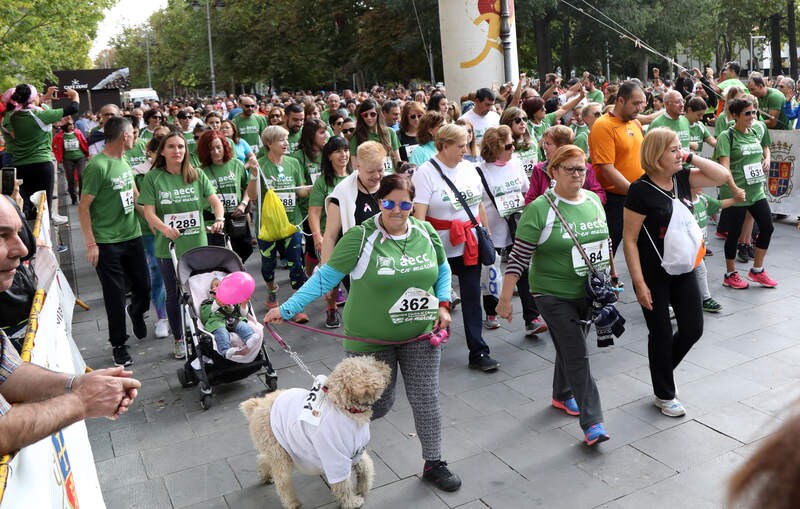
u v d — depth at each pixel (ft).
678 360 16.02
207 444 15.69
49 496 7.09
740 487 2.52
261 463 13.83
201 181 21.13
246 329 17.94
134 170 23.32
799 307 22.39
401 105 36.94
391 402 13.66
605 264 14.76
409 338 13.29
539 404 16.88
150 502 13.52
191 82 210.38
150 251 22.81
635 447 14.62
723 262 27.78
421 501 13.11
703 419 15.64
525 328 21.97
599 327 14.52
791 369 17.95
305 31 164.14
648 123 29.60
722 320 21.67
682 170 15.19
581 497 13.01
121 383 7.26
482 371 18.93
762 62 155.74
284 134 24.98
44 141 33.22
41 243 13.89
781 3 151.43
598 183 22.33
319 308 25.21
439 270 13.85
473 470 14.12
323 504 13.12
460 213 18.30
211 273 18.84
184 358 20.86
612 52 137.39
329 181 21.67
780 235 31.32
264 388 18.63
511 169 21.16
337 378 11.73
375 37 145.89
